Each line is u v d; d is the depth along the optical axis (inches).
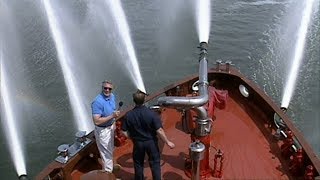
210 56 711.1
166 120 358.9
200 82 282.5
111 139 283.4
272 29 804.0
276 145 331.6
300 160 295.9
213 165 305.6
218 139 336.5
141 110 255.1
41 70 649.0
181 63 684.7
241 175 298.8
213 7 900.0
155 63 680.4
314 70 652.7
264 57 702.5
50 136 512.4
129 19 829.8
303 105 566.3
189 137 336.5
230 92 404.2
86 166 310.7
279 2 929.5
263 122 360.2
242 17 851.4
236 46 745.0
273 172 303.4
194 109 265.6
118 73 648.4
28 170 464.4
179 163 308.3
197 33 783.7
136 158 265.9
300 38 761.6
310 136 508.1
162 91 383.9
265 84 624.1
